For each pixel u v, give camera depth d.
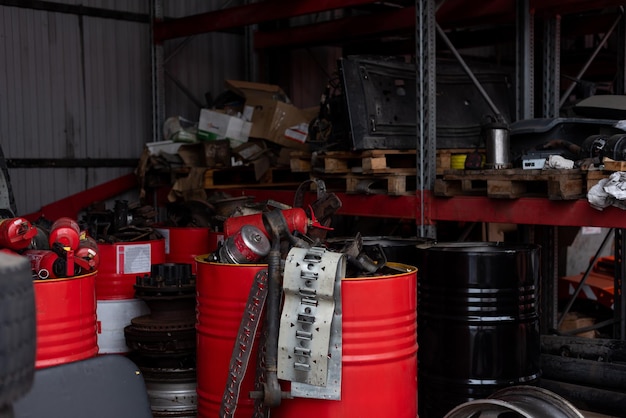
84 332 3.69
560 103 7.19
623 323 6.31
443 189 5.45
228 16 8.12
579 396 4.60
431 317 4.39
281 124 7.82
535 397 3.53
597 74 10.75
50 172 8.48
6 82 8.14
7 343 1.69
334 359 3.13
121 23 9.05
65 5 8.56
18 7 8.21
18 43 8.22
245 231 3.67
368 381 3.23
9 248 3.64
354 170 6.16
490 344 4.22
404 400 3.38
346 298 3.19
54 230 3.74
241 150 7.59
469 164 5.44
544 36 6.73
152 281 4.47
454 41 9.21
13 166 8.19
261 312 3.26
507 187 5.00
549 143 5.39
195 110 9.88
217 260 3.75
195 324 4.18
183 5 9.73
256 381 3.27
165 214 8.63
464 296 4.24
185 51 9.78
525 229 6.53
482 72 7.34
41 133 8.41
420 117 5.68
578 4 6.32
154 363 4.43
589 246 9.55
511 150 5.74
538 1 6.24
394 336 3.30
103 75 8.92
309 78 10.56
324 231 4.22
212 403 3.66
